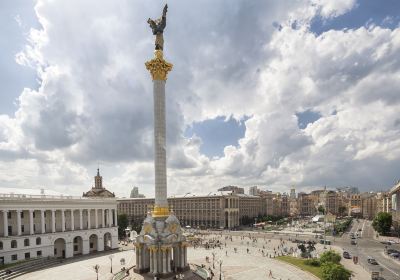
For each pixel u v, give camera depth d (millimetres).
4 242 95312
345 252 112562
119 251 124688
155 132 80188
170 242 73688
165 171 80062
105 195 187250
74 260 106688
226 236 174500
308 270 85438
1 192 119375
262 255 113000
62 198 118188
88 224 122250
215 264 95188
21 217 103500
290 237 171625
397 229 175125
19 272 88000
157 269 72938
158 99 80500
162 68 80688
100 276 82812
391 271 89438
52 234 107750
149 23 82938
